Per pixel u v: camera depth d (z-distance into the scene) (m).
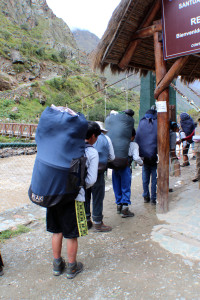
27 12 120.62
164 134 3.79
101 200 3.37
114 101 74.81
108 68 4.53
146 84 9.93
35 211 4.30
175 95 10.76
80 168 2.21
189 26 3.31
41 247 3.04
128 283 2.29
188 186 5.30
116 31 3.87
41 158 2.15
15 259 2.77
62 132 2.15
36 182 2.16
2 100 46.47
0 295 2.19
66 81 67.94
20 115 42.25
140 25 3.99
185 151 7.14
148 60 4.91
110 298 2.10
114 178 3.99
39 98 53.19
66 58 94.19
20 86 54.62
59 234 2.43
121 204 4.02
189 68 5.46
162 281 2.29
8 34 74.25
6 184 8.01
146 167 4.39
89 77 85.56
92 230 3.46
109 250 2.90
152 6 3.78
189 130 6.34
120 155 3.59
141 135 4.12
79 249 2.96
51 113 2.22
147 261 2.63
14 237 3.29
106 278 2.38
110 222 3.75
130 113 3.77
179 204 4.22
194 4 3.24
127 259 2.69
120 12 3.71
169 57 3.58
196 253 2.73
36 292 2.22
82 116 2.28
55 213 2.40
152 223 3.58
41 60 76.25
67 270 2.41
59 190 2.12
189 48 3.35
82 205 2.38
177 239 3.05
